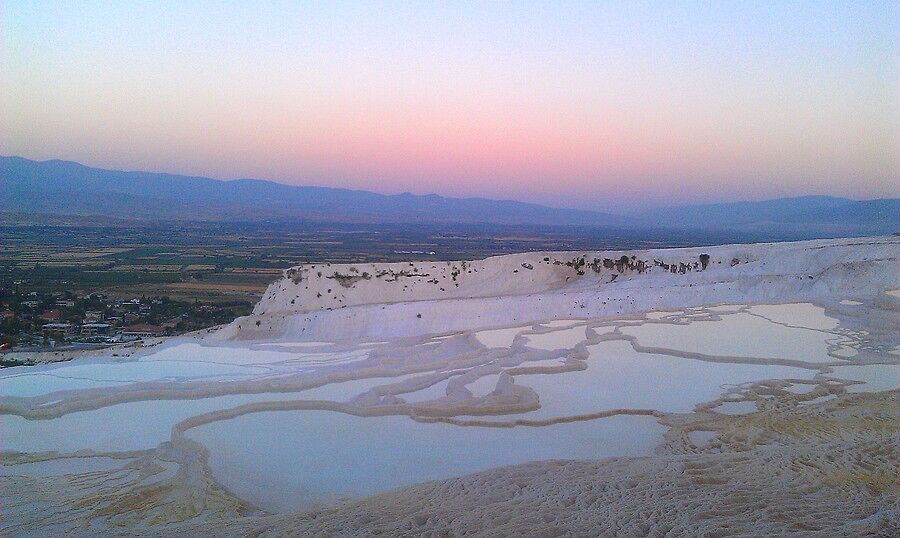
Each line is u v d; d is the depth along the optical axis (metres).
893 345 29.41
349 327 39.09
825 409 19.97
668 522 9.35
